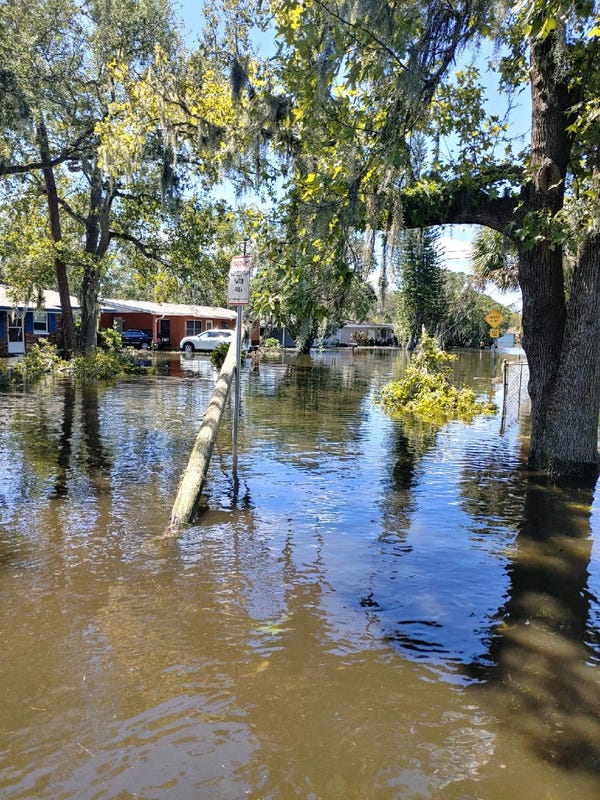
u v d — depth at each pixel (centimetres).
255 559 457
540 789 232
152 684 294
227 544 488
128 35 1986
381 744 255
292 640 338
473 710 280
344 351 5044
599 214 606
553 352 754
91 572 425
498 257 1062
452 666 318
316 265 594
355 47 575
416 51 543
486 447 915
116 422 1081
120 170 1695
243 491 648
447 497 636
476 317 5053
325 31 559
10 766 238
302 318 616
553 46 652
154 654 320
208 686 293
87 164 2152
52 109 1875
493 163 792
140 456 801
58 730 260
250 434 992
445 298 4056
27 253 2309
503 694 294
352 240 607
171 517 540
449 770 241
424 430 1065
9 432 960
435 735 262
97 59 1984
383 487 674
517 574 439
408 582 422
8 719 267
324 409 1320
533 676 310
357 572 438
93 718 268
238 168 967
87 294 2414
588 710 283
